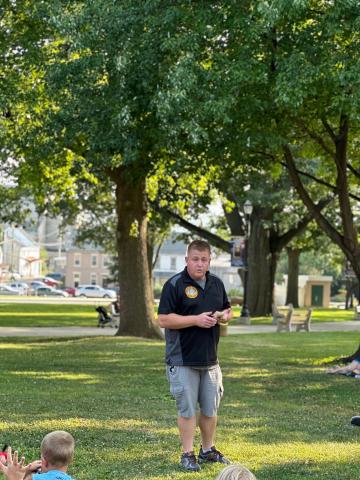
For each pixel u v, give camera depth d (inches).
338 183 756.0
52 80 719.1
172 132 636.7
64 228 2402.8
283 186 1779.0
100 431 374.6
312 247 2372.0
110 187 1406.3
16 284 4131.4
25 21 856.9
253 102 634.2
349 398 517.3
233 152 680.4
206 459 317.1
